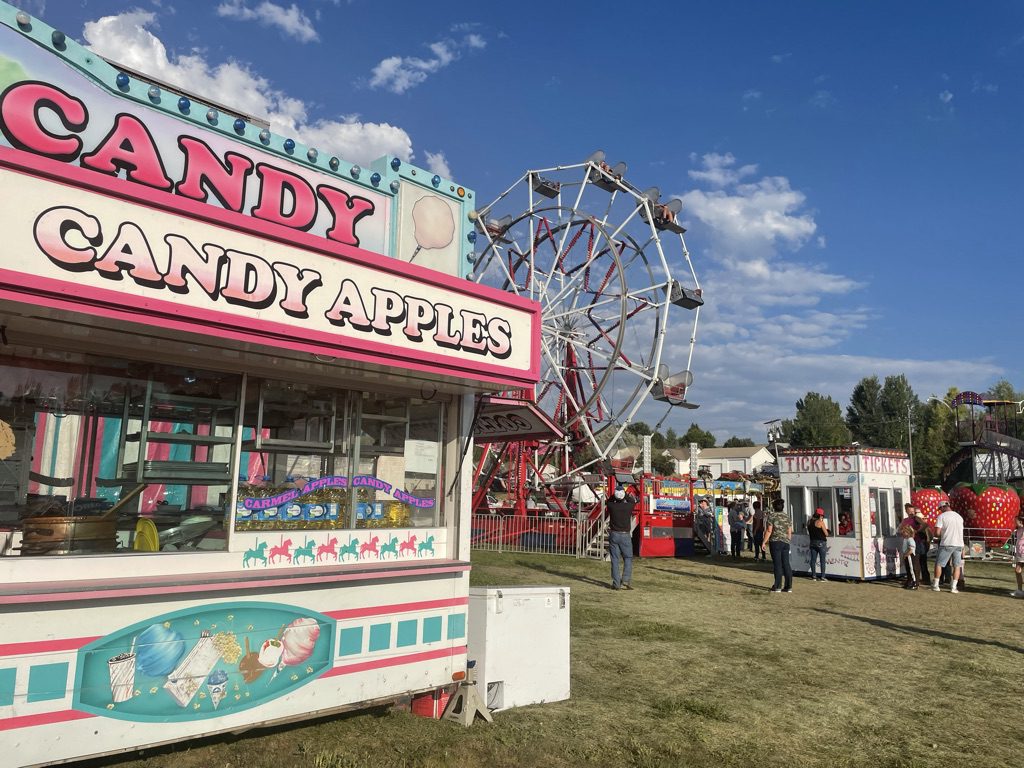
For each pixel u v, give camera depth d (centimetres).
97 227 346
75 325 370
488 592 561
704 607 1082
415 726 507
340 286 439
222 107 542
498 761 452
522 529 1944
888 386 8231
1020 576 1301
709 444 10769
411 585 520
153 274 363
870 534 1483
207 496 450
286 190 523
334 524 508
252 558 456
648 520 1889
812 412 8406
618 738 507
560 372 2614
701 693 628
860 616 1049
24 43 412
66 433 408
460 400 580
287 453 492
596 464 2378
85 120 432
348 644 482
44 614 362
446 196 627
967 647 852
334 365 464
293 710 452
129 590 382
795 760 480
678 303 2628
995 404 3612
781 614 1045
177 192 468
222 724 420
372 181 573
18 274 319
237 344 405
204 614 418
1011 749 516
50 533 391
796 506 1574
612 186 2702
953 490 2327
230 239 393
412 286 478
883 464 1533
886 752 503
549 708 570
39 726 357
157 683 396
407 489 555
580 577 1391
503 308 537
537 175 2708
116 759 423
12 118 405
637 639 830
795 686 661
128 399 428
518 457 2378
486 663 553
